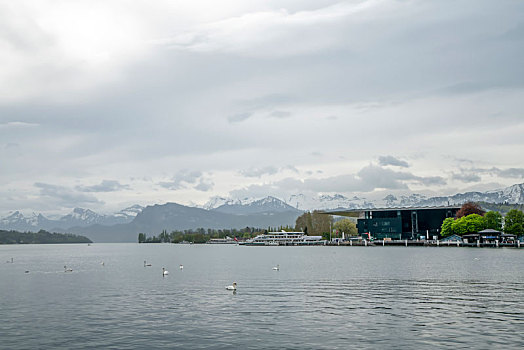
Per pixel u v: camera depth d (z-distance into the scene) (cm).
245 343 4959
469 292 8212
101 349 4819
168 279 11450
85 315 6481
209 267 15912
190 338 5175
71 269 15012
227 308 6862
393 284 9544
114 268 16262
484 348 4684
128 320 6109
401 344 4844
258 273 12875
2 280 11725
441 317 6059
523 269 12569
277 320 5997
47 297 8294
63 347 4906
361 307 6825
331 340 5022
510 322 5741
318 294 8206
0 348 4900
